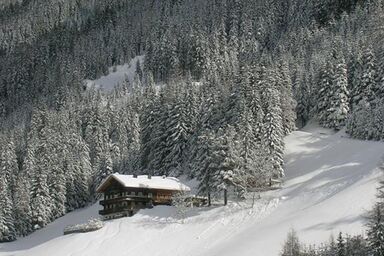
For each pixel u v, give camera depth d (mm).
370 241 52562
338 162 97750
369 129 109125
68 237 98438
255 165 96375
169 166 121812
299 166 104062
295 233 65812
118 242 90000
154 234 90250
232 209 90438
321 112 126312
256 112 109812
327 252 56281
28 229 119188
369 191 75812
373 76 125625
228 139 94312
